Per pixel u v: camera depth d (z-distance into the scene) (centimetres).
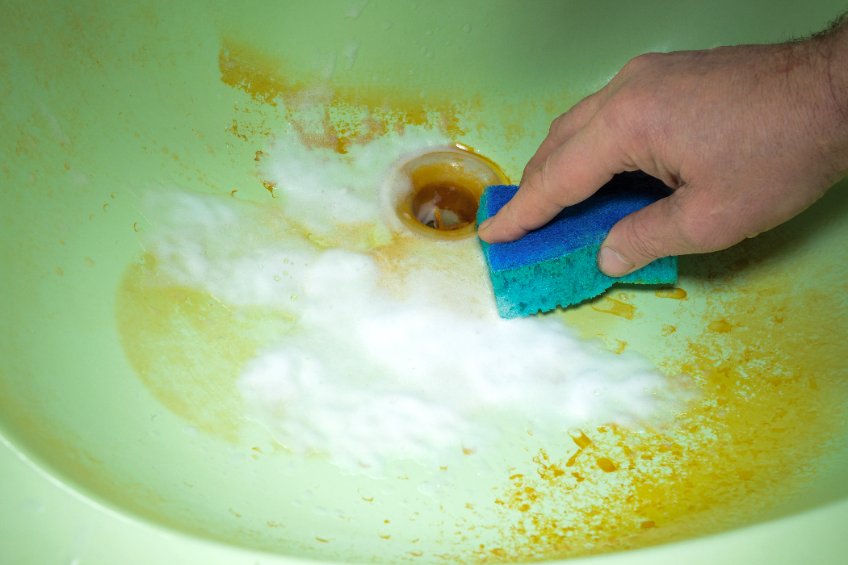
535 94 64
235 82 57
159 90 53
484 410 47
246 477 39
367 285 52
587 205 51
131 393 41
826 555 31
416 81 62
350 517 38
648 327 53
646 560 31
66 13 48
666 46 62
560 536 37
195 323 47
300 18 57
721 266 55
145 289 47
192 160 54
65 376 39
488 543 37
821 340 49
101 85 50
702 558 31
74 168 47
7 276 40
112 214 48
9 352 37
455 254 55
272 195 56
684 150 43
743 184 42
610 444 46
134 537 29
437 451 44
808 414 45
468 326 51
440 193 62
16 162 44
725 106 42
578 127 50
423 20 59
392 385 47
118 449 36
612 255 47
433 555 34
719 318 53
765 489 39
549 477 44
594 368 50
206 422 42
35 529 29
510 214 48
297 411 44
